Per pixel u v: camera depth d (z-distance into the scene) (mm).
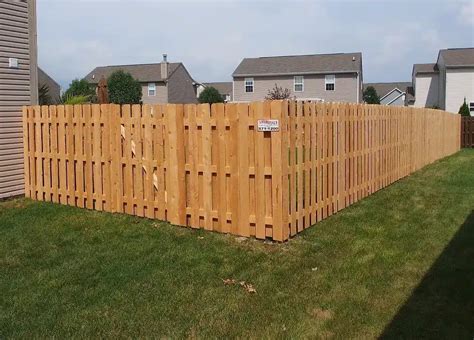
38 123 8695
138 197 7543
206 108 6688
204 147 6754
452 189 10219
